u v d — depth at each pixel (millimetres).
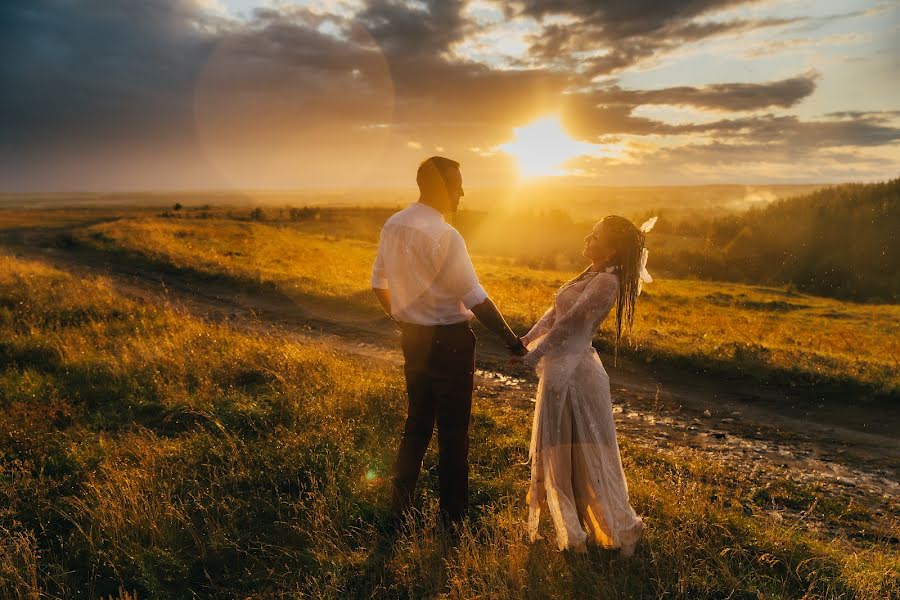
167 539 3193
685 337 11828
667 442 6113
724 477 4938
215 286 17422
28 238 35062
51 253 26406
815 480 5152
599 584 2781
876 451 6141
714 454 5762
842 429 6941
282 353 7258
